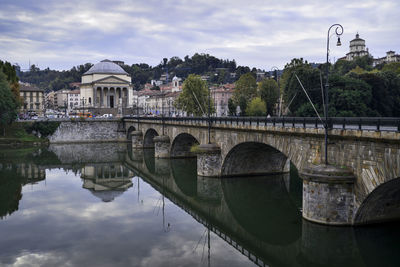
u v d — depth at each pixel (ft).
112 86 562.25
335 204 83.82
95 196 141.38
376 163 74.84
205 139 167.53
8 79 371.15
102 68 581.53
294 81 258.98
